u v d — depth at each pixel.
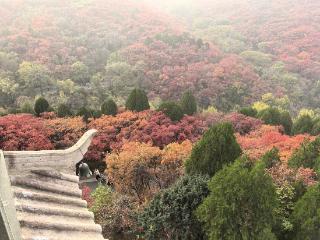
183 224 15.31
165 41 70.50
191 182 16.03
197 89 56.59
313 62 75.75
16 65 55.72
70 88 51.16
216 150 17.17
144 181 22.69
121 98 51.09
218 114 37.25
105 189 20.56
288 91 64.69
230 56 69.38
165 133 28.78
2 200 4.13
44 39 65.31
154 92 55.06
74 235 5.63
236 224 13.24
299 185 16.77
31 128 28.00
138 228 18.08
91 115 34.09
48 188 5.97
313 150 20.42
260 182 13.23
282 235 14.55
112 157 23.02
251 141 27.05
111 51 69.19
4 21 72.69
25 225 5.19
